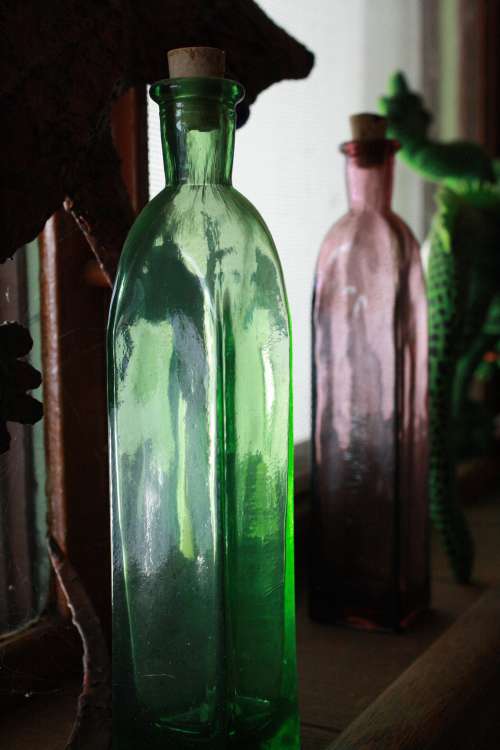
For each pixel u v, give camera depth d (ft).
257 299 1.40
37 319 1.69
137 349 1.38
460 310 2.59
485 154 2.97
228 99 1.40
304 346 3.67
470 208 2.76
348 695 1.90
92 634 1.56
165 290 1.37
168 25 1.67
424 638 2.23
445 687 1.80
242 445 1.40
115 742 1.44
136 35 1.62
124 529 1.40
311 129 3.65
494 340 3.58
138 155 2.19
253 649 1.42
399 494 2.23
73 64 1.43
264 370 1.41
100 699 1.53
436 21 4.42
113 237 1.58
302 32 3.51
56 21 1.40
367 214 2.24
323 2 3.64
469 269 2.65
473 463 3.85
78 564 1.72
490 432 4.00
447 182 3.13
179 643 1.39
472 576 2.71
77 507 1.72
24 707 1.69
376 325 2.23
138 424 1.39
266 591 1.43
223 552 1.36
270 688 1.44
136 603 1.40
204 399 1.36
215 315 1.34
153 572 1.40
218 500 1.36
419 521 2.34
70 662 1.67
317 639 2.24
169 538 1.39
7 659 1.56
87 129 1.46
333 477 2.30
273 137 3.39
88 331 1.75
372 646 2.18
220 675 1.36
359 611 2.29
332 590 2.32
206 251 1.36
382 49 4.09
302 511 2.79
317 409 2.31
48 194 1.41
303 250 3.65
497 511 3.47
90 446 1.76
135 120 2.17
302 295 3.65
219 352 1.34
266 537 1.43
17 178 1.35
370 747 1.56
